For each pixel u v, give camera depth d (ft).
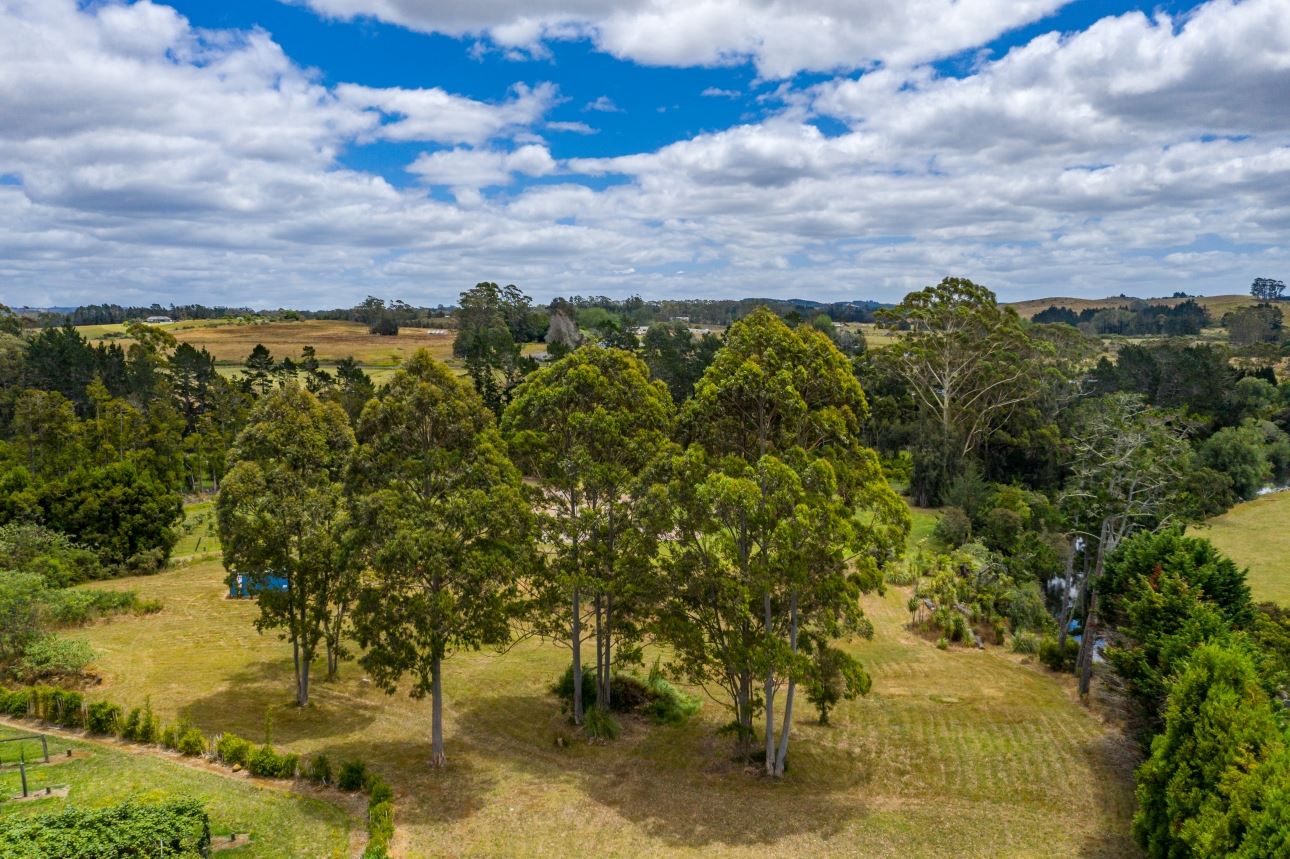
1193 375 325.42
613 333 412.57
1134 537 118.42
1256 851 51.55
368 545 82.43
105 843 54.70
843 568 85.51
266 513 97.76
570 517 99.91
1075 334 296.92
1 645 106.63
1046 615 153.07
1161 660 89.25
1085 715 108.58
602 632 103.65
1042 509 190.49
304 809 73.20
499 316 574.15
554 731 100.94
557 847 72.18
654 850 72.43
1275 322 629.10
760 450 92.12
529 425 100.37
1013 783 88.12
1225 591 103.65
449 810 77.97
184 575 172.55
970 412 261.65
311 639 103.45
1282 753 57.36
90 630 133.28
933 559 181.16
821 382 90.02
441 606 80.07
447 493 84.89
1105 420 149.79
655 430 98.68
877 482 87.71
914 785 87.97
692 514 87.10
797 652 87.35
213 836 66.74
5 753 81.05
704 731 102.99
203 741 84.07
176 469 255.50
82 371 328.90
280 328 612.70
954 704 112.98
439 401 86.12
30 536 152.76
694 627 91.04
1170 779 66.39
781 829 77.00
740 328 92.38
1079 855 72.90
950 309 254.68
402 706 107.45
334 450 109.50
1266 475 264.52
